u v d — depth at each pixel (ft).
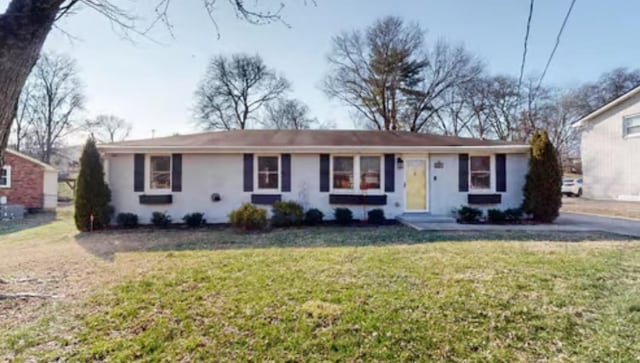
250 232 31.24
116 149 35.76
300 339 10.12
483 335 10.34
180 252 22.36
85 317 11.69
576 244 23.50
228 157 37.60
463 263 18.16
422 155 37.99
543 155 34.86
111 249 24.16
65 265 19.36
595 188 57.16
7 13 8.50
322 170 37.81
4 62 8.25
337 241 25.90
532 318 11.39
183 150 36.35
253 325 10.98
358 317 11.41
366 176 38.17
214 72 100.78
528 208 35.22
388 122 88.02
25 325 11.08
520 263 18.04
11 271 18.03
